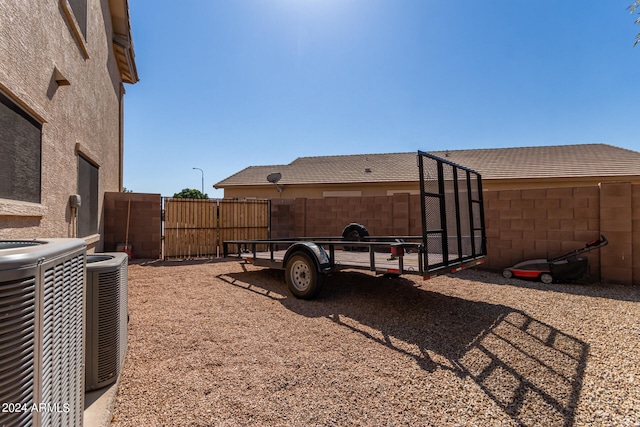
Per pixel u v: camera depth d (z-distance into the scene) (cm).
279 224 1159
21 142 371
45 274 130
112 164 1023
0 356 108
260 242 707
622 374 311
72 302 166
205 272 771
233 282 675
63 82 481
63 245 156
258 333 406
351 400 267
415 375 310
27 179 388
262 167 2162
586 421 241
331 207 1113
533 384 294
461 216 552
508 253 808
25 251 128
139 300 527
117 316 268
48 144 452
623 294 607
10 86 330
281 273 773
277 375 304
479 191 620
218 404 256
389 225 1011
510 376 309
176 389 275
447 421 242
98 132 786
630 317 475
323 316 479
